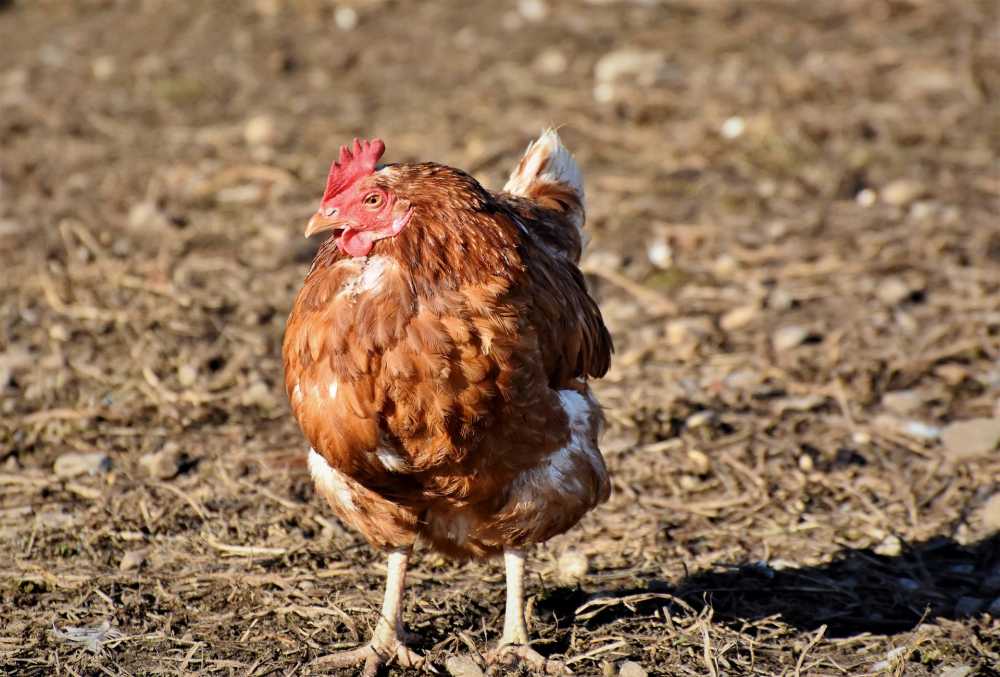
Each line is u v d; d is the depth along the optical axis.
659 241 24.73
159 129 30.59
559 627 13.77
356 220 11.16
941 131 29.52
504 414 11.40
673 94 31.88
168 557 15.23
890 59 33.66
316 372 11.30
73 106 31.97
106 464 17.25
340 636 13.67
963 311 21.83
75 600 14.23
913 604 14.51
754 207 26.16
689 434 18.39
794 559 15.43
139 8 39.88
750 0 38.97
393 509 12.33
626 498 16.75
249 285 22.75
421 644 13.52
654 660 13.02
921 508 16.61
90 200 26.47
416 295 11.03
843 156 28.36
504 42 36.12
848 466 17.58
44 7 40.09
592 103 31.52
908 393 19.33
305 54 35.72
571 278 13.06
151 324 21.19
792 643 13.49
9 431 18.06
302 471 17.22
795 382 19.80
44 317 21.45
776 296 22.47
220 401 19.08
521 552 13.09
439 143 29.17
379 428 11.25
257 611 14.10
